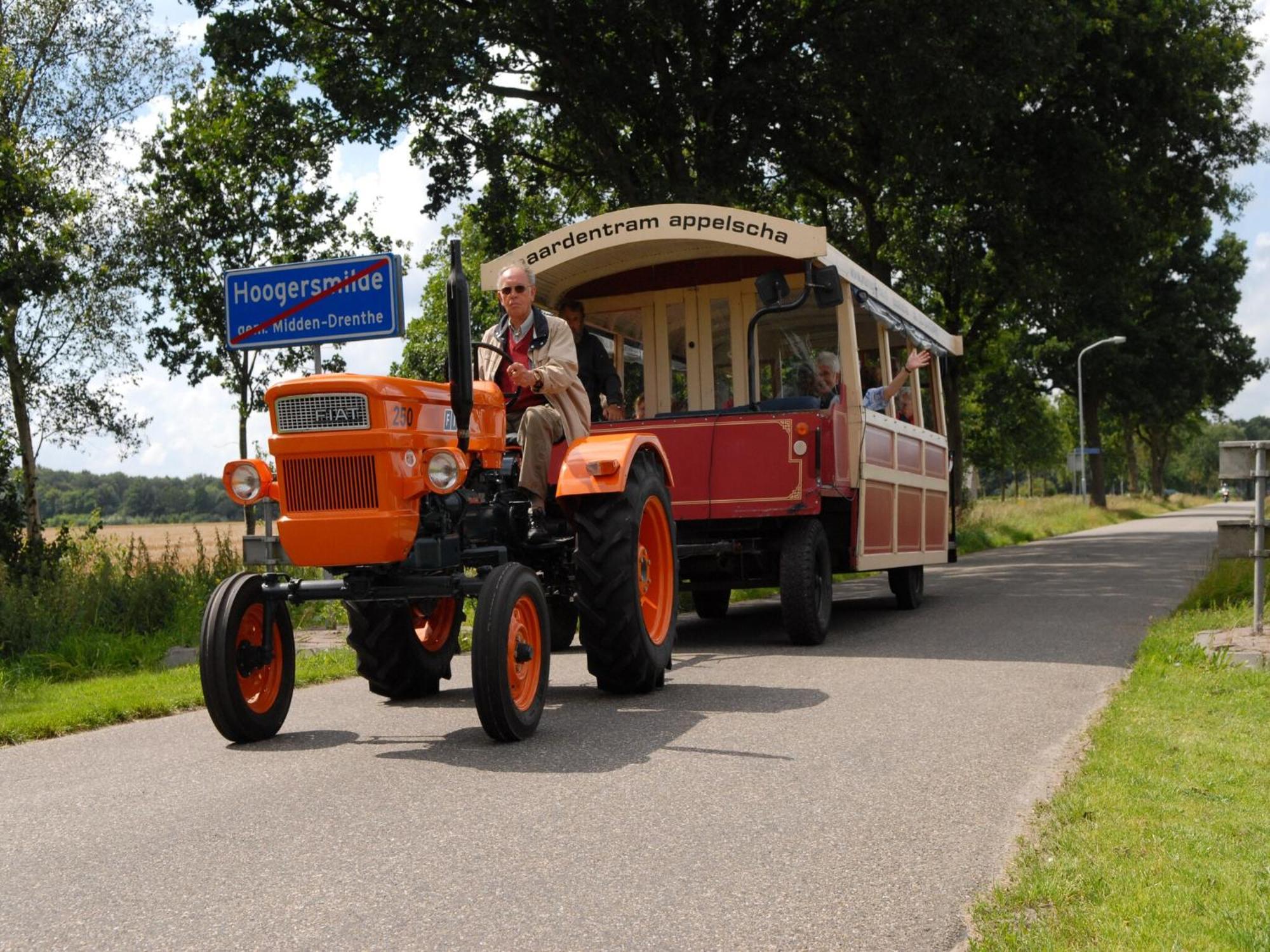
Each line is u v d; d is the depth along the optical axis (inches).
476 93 809.5
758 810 171.2
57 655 437.7
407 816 171.5
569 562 287.3
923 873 142.3
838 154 962.7
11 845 165.0
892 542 431.5
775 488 354.6
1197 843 147.0
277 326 377.7
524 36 804.0
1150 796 170.9
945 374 569.9
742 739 220.4
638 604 266.2
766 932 124.1
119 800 189.0
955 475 586.2
